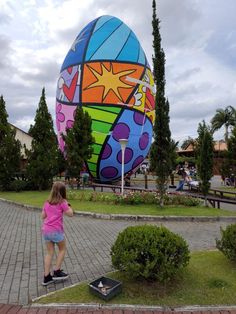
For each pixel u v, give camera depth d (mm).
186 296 4488
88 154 20281
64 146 22125
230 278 5070
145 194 13898
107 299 4355
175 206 13047
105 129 23641
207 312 4160
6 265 6051
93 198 14406
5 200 15375
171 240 4688
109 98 23672
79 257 6559
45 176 19906
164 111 12281
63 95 25266
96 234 8664
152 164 12680
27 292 4836
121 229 9367
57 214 5141
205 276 5129
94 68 23875
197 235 8781
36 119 20188
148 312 4145
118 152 24172
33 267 5938
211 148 13328
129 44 25031
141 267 4453
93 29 25297
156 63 12039
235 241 5391
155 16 11953
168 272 4469
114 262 4715
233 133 23688
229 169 26797
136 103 24422
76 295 4547
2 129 19953
